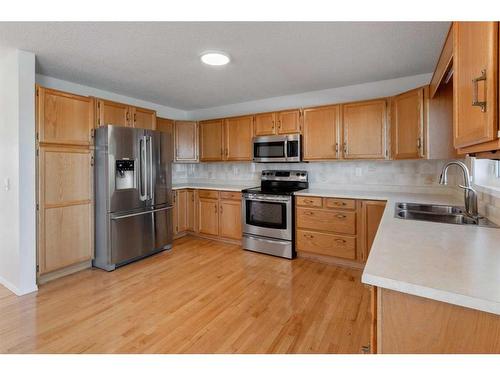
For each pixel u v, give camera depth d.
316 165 3.87
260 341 1.81
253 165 4.48
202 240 4.27
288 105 4.02
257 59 2.66
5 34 2.15
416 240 1.24
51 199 2.71
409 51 2.48
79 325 1.99
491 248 1.11
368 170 3.50
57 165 2.75
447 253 1.05
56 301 2.35
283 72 3.03
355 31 2.12
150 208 3.49
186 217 4.43
